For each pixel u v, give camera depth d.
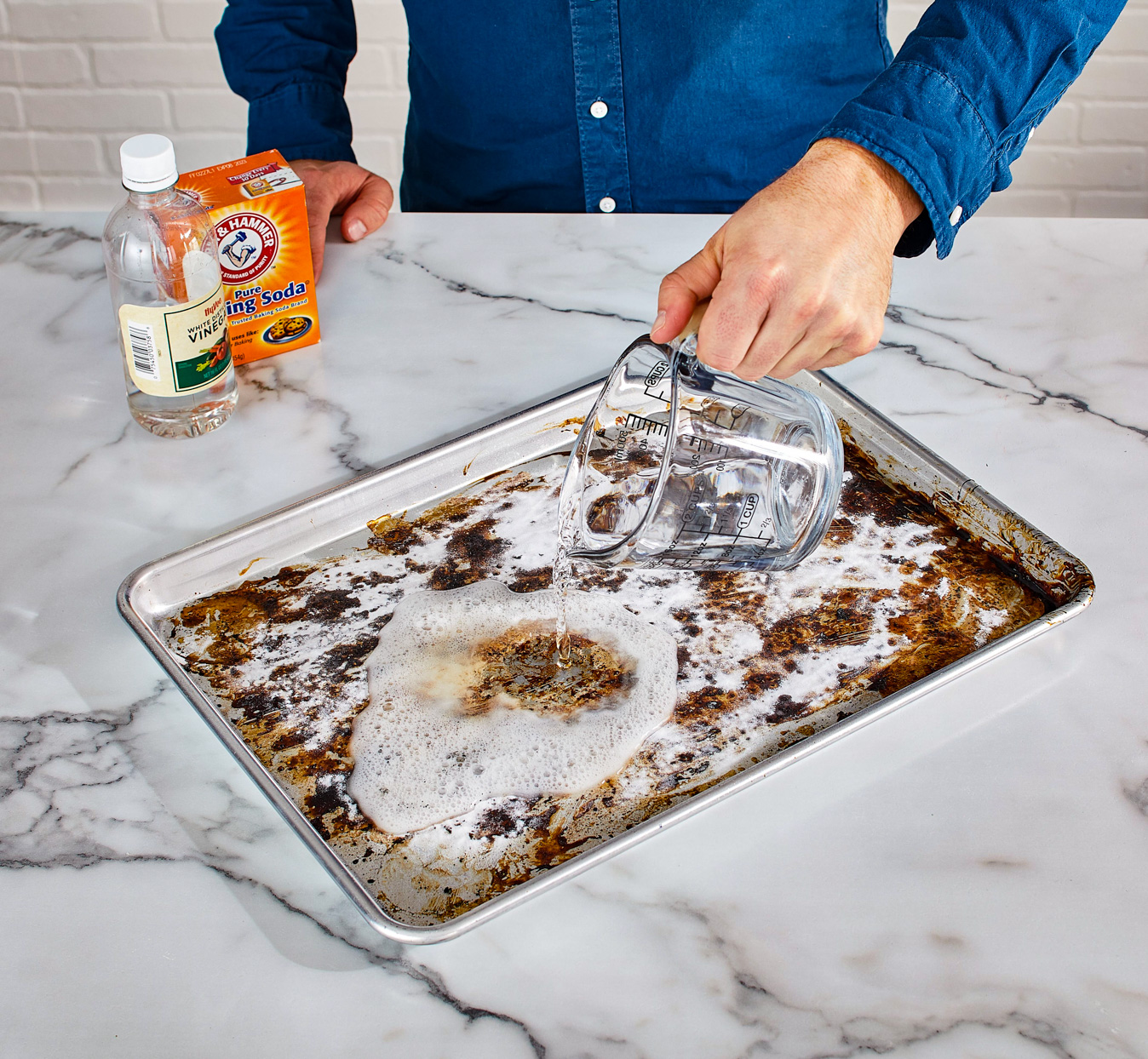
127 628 0.71
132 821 0.59
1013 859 0.57
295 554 0.78
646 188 1.16
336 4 1.21
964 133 0.71
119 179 2.10
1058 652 0.68
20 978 0.52
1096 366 0.90
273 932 0.54
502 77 1.11
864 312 0.65
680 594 0.75
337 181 1.06
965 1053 0.49
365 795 0.63
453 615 0.74
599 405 0.68
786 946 0.53
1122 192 2.01
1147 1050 0.49
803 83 1.10
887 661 0.70
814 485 0.66
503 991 0.52
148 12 1.92
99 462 0.82
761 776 0.59
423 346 0.93
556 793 0.63
